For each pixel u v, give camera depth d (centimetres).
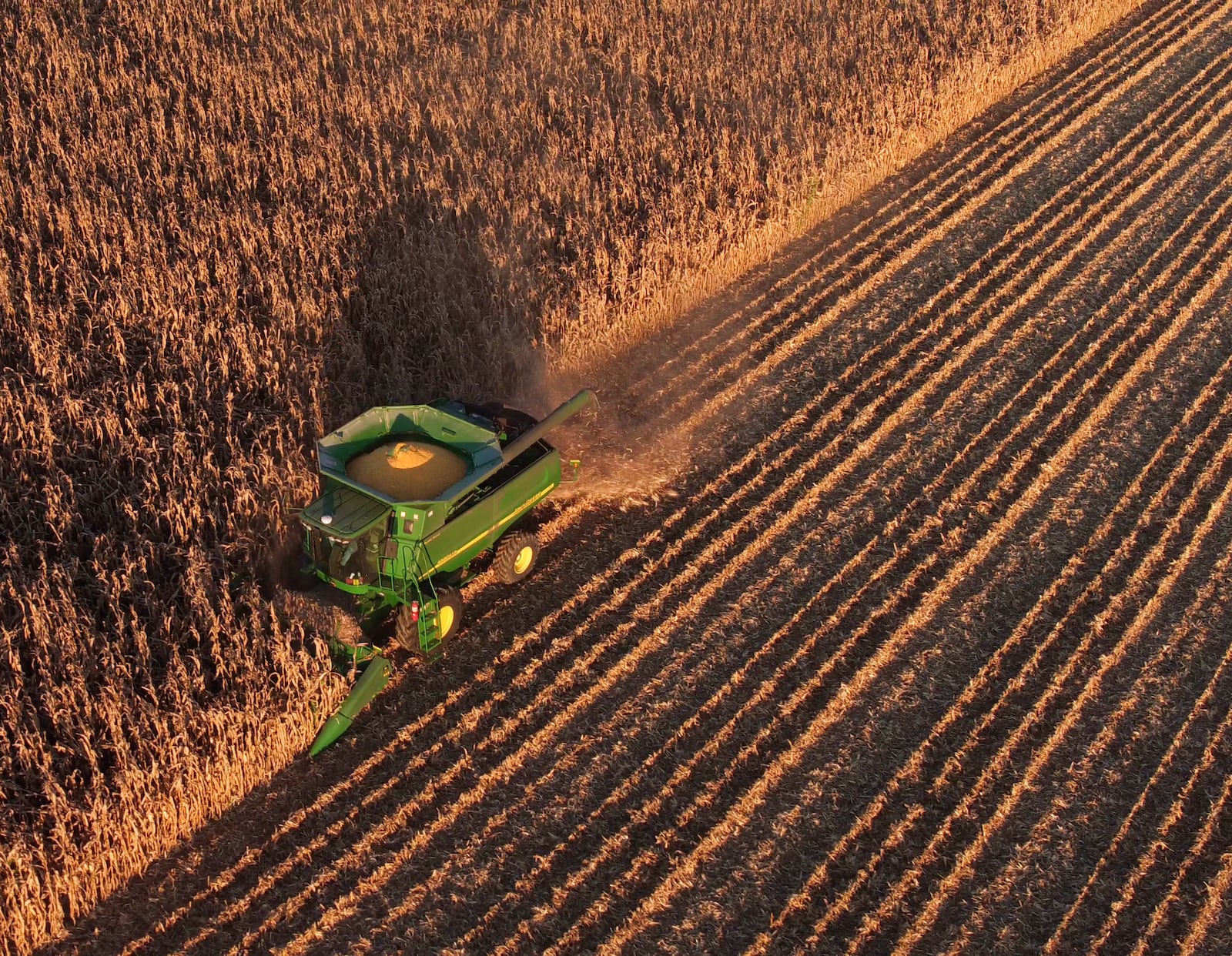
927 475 1477
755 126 2080
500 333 1581
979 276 1898
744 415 1588
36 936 939
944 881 990
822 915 964
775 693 1172
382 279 1641
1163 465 1504
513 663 1209
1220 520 1412
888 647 1223
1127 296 1853
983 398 1620
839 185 2059
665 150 1959
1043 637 1241
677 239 1800
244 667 1094
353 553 1141
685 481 1471
